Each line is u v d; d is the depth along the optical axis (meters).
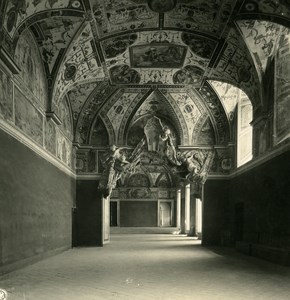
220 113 24.80
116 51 18.80
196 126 25.64
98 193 25.02
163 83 23.11
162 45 18.66
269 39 16.25
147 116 26.36
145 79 22.64
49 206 17.73
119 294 9.53
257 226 18.73
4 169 11.89
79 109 24.14
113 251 20.81
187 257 17.72
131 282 11.18
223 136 25.22
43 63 16.97
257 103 18.73
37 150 15.80
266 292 9.83
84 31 16.30
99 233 24.61
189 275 12.45
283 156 15.39
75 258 17.25
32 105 15.24
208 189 25.06
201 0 14.98
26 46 14.60
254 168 19.44
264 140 18.02
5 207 11.90
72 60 17.73
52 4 13.78
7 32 12.13
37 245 15.69
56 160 19.34
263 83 17.67
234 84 20.22
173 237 33.66
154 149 25.80
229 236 23.56
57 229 19.42
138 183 49.25
